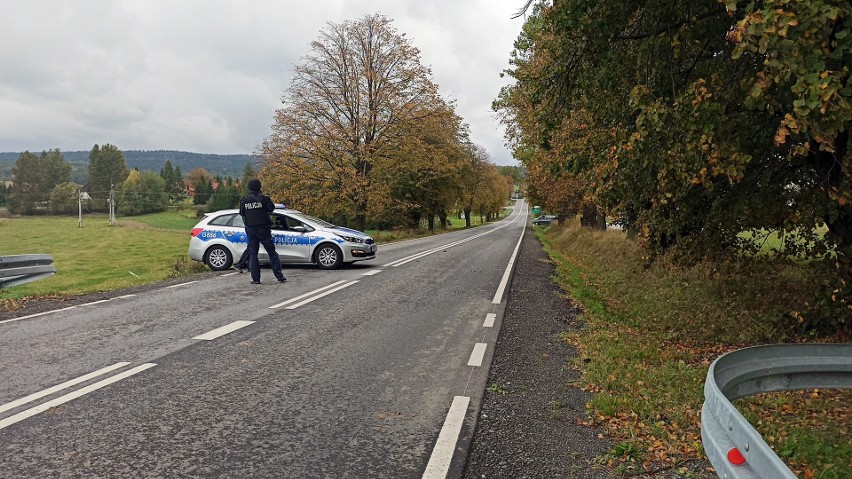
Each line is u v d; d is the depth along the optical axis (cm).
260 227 1205
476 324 827
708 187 689
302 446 392
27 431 407
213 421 432
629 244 2095
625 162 769
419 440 407
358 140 3744
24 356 612
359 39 3672
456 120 4122
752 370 370
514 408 483
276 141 3650
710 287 1166
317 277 1323
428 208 5459
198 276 1347
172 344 671
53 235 4716
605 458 390
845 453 423
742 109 694
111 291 1129
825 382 420
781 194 834
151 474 345
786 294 1005
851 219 760
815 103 451
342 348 666
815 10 438
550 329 815
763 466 213
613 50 814
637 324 995
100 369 564
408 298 1045
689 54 779
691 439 429
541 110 963
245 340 695
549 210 3625
